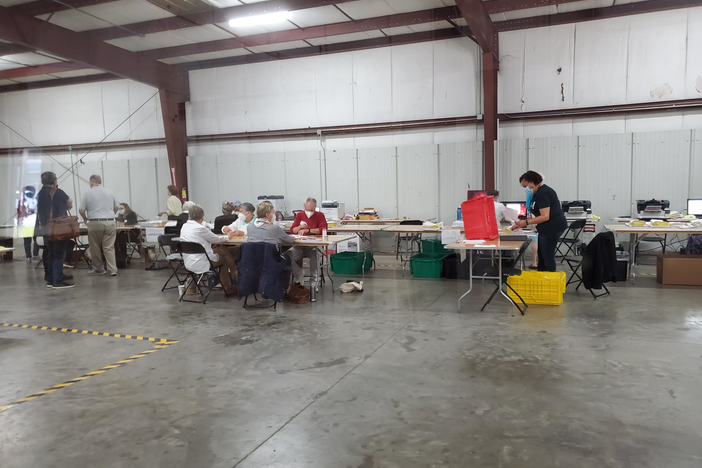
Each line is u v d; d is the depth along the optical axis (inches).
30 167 490.3
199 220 189.3
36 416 92.8
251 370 115.5
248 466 72.9
